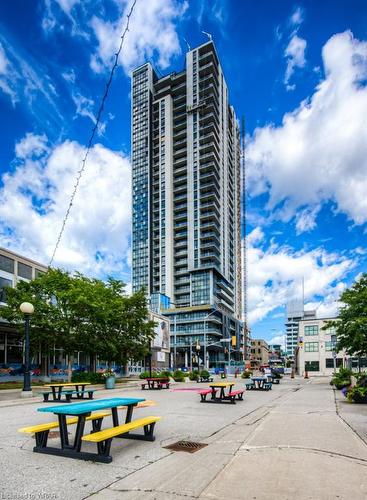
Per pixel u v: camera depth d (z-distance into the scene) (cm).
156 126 13925
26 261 3159
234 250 14675
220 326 11388
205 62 13262
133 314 3042
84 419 636
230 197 14488
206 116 12725
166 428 915
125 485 493
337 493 456
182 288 11925
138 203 13638
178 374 3544
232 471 543
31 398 1602
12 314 2417
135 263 13138
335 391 2208
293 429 861
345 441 724
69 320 2497
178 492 465
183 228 12394
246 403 1549
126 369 4512
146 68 14462
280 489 470
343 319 2525
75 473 542
